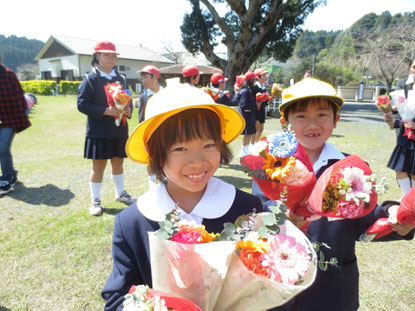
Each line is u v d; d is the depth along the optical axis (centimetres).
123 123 365
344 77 4250
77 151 708
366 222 122
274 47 2031
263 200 148
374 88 3150
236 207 111
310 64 4212
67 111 1413
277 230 80
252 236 81
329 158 153
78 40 3731
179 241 80
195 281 80
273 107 1569
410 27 2789
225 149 123
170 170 104
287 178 107
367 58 3131
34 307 219
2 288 238
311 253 83
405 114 346
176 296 79
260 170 113
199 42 1931
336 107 157
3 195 428
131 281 105
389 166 379
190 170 101
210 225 106
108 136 354
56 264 267
